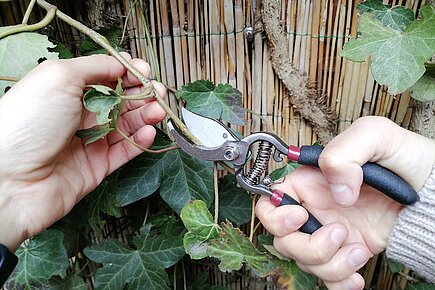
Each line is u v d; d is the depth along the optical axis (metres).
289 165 0.46
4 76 0.35
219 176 0.50
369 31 0.36
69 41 0.48
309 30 0.43
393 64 0.35
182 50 0.46
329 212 0.39
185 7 0.44
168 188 0.44
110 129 0.36
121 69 0.38
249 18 0.44
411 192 0.32
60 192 0.39
